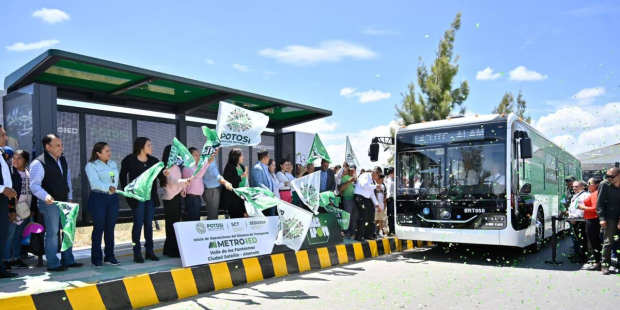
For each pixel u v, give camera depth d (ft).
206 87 29.22
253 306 19.30
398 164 33.27
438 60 71.51
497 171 29.53
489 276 25.49
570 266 28.78
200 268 22.07
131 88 28.50
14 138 24.66
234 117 23.43
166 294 20.39
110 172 22.36
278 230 26.78
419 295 20.93
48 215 20.89
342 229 35.32
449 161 31.24
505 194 29.01
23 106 23.76
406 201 32.45
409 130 33.32
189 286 21.38
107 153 22.25
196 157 26.32
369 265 29.81
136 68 25.26
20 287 17.57
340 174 38.45
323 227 30.83
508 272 26.76
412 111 71.36
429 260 31.78
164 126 32.86
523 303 19.38
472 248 37.45
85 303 17.62
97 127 28.81
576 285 22.91
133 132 30.68
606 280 24.13
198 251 22.59
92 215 21.98
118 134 29.86
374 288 22.52
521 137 29.58
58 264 21.15
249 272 24.36
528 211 31.86
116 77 27.12
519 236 29.50
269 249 26.27
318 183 29.48
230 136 23.25
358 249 32.30
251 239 25.44
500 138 29.81
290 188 31.94
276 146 41.75
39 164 20.35
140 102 32.17
